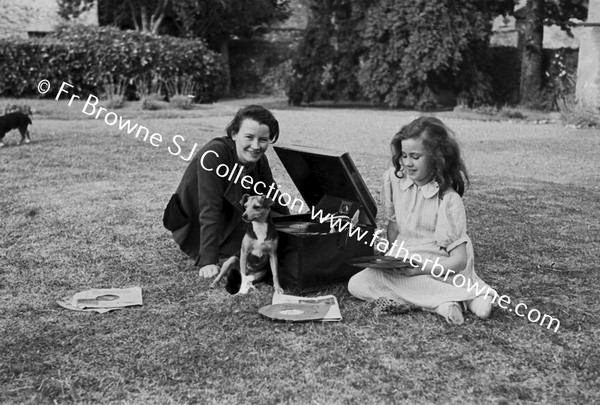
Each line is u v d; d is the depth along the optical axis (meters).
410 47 22.05
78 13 26.17
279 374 3.32
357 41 23.94
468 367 3.43
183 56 23.20
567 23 24.27
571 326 4.04
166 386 3.20
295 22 32.12
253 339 3.72
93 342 3.68
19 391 3.15
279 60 30.28
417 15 21.77
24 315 4.08
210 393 3.13
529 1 23.80
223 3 25.66
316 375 3.31
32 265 5.07
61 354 3.53
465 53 22.86
